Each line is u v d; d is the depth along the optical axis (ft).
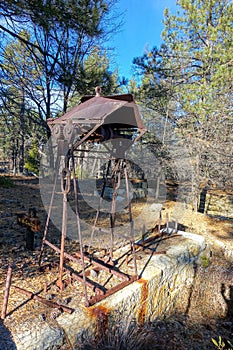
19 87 24.09
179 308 10.94
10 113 21.24
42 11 13.50
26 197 19.51
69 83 18.39
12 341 5.35
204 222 20.62
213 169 23.53
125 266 9.76
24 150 51.52
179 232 15.01
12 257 9.53
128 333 7.30
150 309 9.04
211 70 19.63
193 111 19.98
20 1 13.06
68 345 5.90
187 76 23.35
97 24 16.14
